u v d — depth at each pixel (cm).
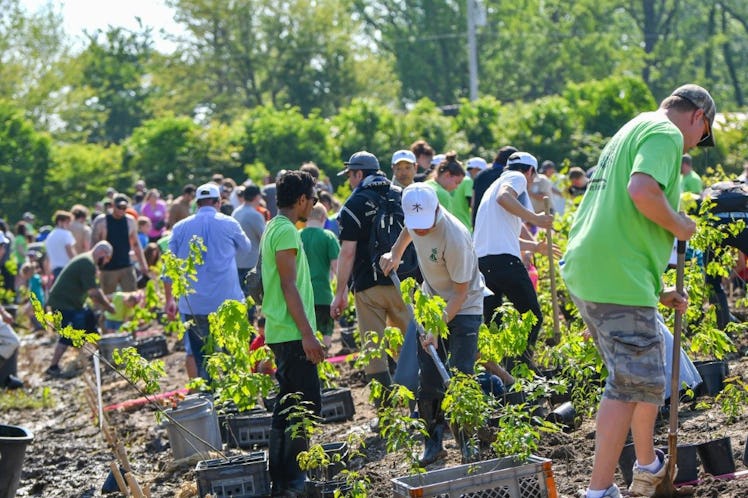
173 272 1074
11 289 2580
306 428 770
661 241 604
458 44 8112
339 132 4238
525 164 1056
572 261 613
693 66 8412
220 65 8038
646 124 598
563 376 902
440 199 1159
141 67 9750
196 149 4397
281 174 819
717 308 1144
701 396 900
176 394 1041
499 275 990
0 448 819
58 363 1697
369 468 852
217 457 928
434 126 4091
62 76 7288
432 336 774
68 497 962
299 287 816
